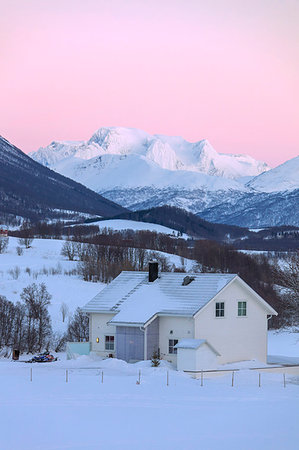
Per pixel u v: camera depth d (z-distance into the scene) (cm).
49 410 4212
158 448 3372
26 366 6375
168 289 6975
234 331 6850
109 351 6975
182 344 6191
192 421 3994
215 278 6881
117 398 4672
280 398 4831
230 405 4503
